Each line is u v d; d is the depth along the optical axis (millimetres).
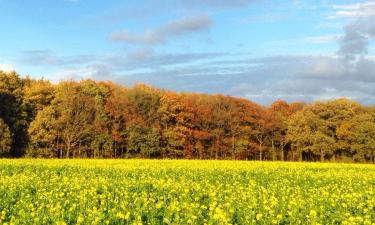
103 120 75500
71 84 77562
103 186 21391
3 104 69625
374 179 29781
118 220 14188
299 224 14016
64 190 19938
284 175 32031
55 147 72625
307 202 17859
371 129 78938
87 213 14922
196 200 18172
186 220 14180
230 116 83938
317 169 41312
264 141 86938
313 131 84000
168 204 17344
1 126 64000
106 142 74312
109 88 84125
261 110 86375
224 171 33625
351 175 32875
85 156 75375
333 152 84312
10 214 15398
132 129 75562
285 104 99000
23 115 69750
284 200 17641
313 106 85500
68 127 72875
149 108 79375
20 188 20984
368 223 13984
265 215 14875
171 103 80312
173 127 80062
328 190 22844
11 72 75188
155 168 35062
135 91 80875
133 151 76938
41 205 15844
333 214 15453
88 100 75750
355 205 17328
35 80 86062
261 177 29719
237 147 82812
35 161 41812
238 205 16453
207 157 83312
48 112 70438
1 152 63688
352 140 81375
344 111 82562
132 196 18438
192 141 81250
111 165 38281
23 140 69062
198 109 82562
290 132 85688
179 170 33844
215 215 13688
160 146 77875
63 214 14461
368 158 82250
